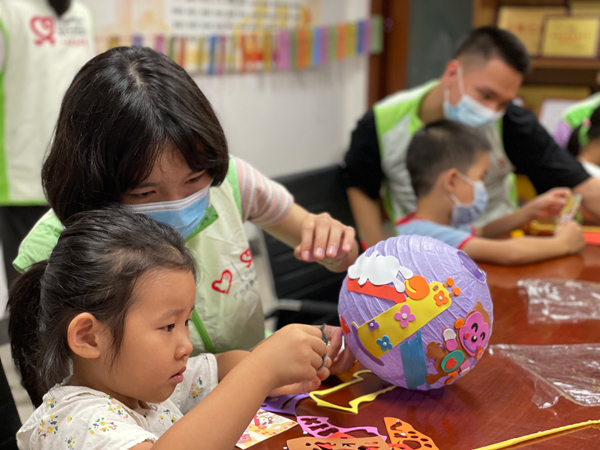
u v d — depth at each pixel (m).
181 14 3.01
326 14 3.88
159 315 0.65
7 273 2.08
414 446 0.72
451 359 0.78
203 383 0.86
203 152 0.75
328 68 4.01
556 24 3.04
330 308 1.55
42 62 1.93
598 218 1.80
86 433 0.62
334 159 4.24
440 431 0.76
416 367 0.79
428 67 3.91
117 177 0.73
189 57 3.04
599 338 1.04
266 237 1.62
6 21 1.85
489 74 1.65
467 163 1.42
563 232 1.54
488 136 1.83
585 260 1.48
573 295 1.23
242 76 3.38
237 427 0.63
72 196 0.76
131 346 0.64
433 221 1.49
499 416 0.79
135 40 2.80
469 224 1.63
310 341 0.71
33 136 1.95
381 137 1.91
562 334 1.05
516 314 1.14
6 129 1.93
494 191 1.94
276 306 1.61
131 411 0.69
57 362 0.67
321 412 0.81
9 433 0.84
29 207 2.03
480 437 0.75
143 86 0.71
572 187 1.83
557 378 0.89
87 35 2.07
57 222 0.90
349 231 1.01
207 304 1.01
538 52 3.12
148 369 0.65
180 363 0.67
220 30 3.22
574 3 3.03
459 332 0.77
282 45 3.53
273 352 0.69
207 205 0.89
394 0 3.91
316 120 4.00
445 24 3.75
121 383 0.66
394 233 2.01
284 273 1.65
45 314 0.67
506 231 1.74
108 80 0.72
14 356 0.79
